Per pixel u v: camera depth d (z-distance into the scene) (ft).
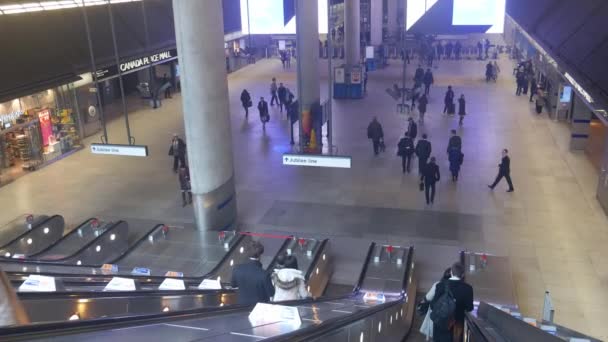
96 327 11.76
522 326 19.36
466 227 54.39
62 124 81.82
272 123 93.76
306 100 85.56
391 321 31.19
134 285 29.12
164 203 62.54
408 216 57.26
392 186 65.16
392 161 73.51
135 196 64.69
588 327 38.45
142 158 77.92
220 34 50.98
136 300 23.90
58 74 77.51
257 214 59.00
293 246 45.83
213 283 35.47
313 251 44.93
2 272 8.04
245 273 23.16
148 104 109.50
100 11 93.40
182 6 48.29
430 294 25.96
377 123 75.00
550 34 81.00
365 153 76.95
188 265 43.62
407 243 51.65
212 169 52.47
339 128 89.45
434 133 85.05
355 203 60.80
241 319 16.20
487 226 54.54
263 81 129.08
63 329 10.52
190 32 48.85
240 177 69.51
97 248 45.27
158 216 59.26
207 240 47.85
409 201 60.90
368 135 75.51
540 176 66.85
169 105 109.09
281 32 158.61
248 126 92.43
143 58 98.89
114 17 97.25
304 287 24.13
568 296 42.42
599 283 44.11
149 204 62.39
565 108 89.20
